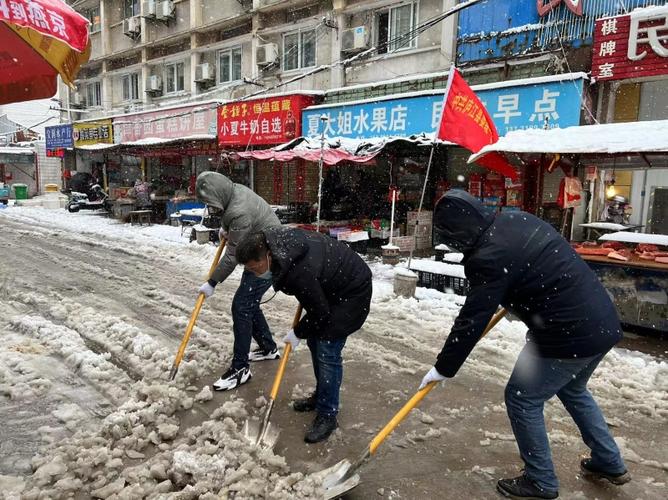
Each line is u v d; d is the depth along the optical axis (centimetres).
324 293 285
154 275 766
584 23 808
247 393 361
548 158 597
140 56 1895
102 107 2152
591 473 273
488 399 362
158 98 1838
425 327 521
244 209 350
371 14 1179
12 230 1269
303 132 1214
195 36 1619
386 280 743
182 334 484
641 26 719
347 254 289
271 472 267
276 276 272
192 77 1645
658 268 475
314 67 1304
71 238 1146
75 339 447
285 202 1353
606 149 471
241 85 1486
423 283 679
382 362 426
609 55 756
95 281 712
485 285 221
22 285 668
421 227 1030
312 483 248
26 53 330
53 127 2206
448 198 225
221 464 258
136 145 1461
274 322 541
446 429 318
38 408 330
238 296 359
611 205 841
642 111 805
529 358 239
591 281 226
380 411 342
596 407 256
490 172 927
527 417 240
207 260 897
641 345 475
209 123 1448
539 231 227
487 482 266
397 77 1132
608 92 804
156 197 1509
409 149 971
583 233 783
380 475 271
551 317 220
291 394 361
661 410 341
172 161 1778
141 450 286
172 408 327
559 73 836
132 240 1123
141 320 528
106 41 2045
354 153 901
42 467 261
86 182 1988
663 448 303
